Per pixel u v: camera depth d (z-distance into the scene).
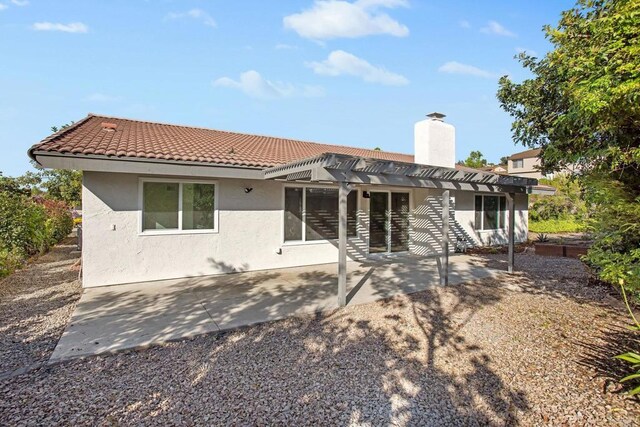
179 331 5.26
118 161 7.38
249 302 6.86
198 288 8.00
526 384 3.75
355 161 6.51
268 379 3.83
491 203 16.89
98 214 8.01
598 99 3.91
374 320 5.86
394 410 3.27
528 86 7.65
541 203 25.03
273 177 8.88
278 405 3.32
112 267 8.17
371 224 12.89
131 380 3.79
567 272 10.01
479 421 3.11
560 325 5.57
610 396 3.50
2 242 10.32
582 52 5.04
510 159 46.56
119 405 3.30
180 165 8.13
